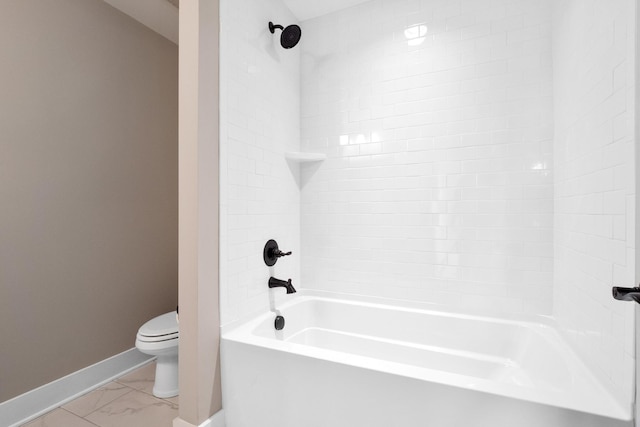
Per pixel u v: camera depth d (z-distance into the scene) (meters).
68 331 1.89
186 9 1.37
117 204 2.20
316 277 2.18
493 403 0.97
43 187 1.79
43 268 1.78
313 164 2.20
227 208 1.52
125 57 2.26
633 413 0.84
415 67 1.91
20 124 1.69
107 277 2.12
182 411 1.36
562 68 1.44
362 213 2.05
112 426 1.61
